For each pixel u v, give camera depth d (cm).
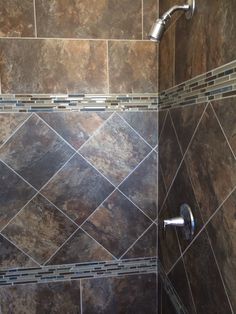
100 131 133
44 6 123
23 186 131
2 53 123
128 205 139
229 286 75
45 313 139
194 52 92
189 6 93
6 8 121
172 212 118
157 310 146
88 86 130
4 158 128
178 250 113
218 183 78
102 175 136
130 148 136
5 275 134
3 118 126
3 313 135
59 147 131
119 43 129
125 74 131
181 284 111
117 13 127
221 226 78
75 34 126
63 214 135
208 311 88
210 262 85
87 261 139
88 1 125
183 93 102
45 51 125
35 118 128
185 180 103
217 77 77
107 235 139
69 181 134
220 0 74
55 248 136
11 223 132
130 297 144
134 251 142
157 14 129
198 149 91
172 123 115
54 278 137
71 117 130
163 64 125
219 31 75
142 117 135
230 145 72
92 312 142
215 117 79
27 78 125
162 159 130
